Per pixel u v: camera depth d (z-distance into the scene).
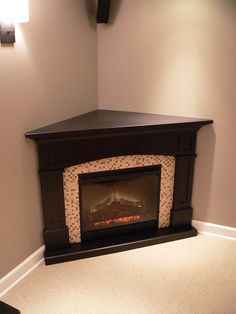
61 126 2.26
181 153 2.59
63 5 2.27
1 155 1.92
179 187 2.70
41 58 2.13
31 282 2.22
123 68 2.70
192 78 2.49
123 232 2.70
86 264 2.42
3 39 1.79
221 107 2.47
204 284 2.20
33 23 2.02
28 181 2.20
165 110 2.66
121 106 2.81
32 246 2.34
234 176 2.60
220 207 2.72
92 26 2.64
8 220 2.06
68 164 2.30
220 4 2.26
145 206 2.74
